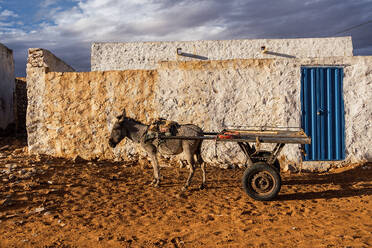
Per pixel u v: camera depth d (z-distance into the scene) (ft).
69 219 16.31
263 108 29.91
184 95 30.78
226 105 30.35
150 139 22.00
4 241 13.64
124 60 48.21
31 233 14.52
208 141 30.48
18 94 57.77
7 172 24.47
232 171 28.45
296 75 29.35
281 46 46.91
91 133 31.99
